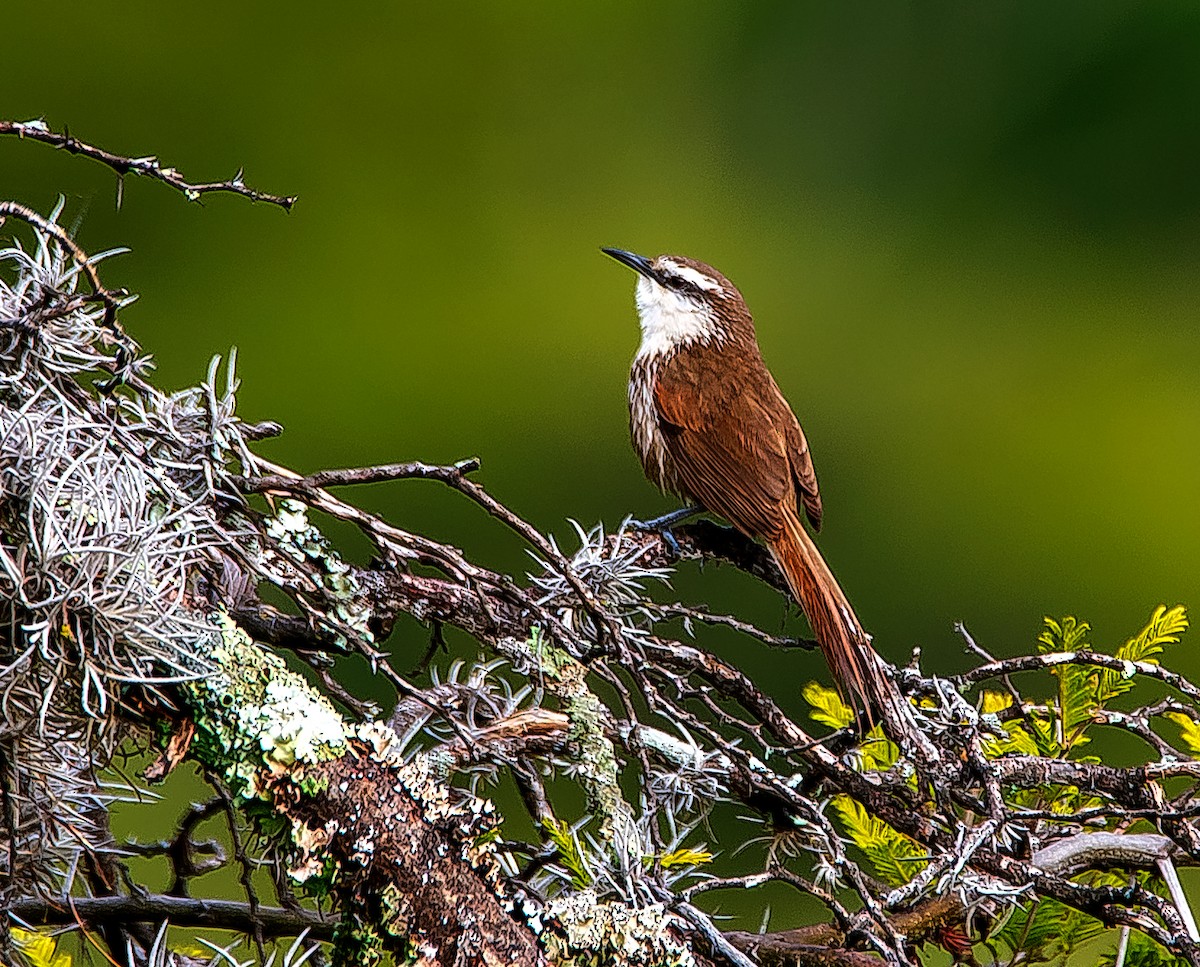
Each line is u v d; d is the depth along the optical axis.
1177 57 23.39
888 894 5.35
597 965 4.48
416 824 4.29
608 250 11.33
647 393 10.80
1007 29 24.02
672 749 5.41
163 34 20.66
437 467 4.89
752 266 23.41
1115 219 23.58
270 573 4.65
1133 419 22.23
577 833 5.38
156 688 4.23
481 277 21.91
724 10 23.47
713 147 23.30
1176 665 20.73
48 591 4.20
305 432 20.80
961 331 23.20
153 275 20.88
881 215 23.88
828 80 24.34
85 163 20.61
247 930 5.21
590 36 22.62
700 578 17.52
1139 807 5.71
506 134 22.28
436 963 4.25
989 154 23.95
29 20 20.30
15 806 4.50
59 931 5.04
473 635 5.21
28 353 4.52
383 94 21.48
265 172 21.39
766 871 5.27
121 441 4.51
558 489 21.47
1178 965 5.80
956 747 5.75
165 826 8.59
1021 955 6.05
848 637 5.86
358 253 21.41
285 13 21.27
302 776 4.20
